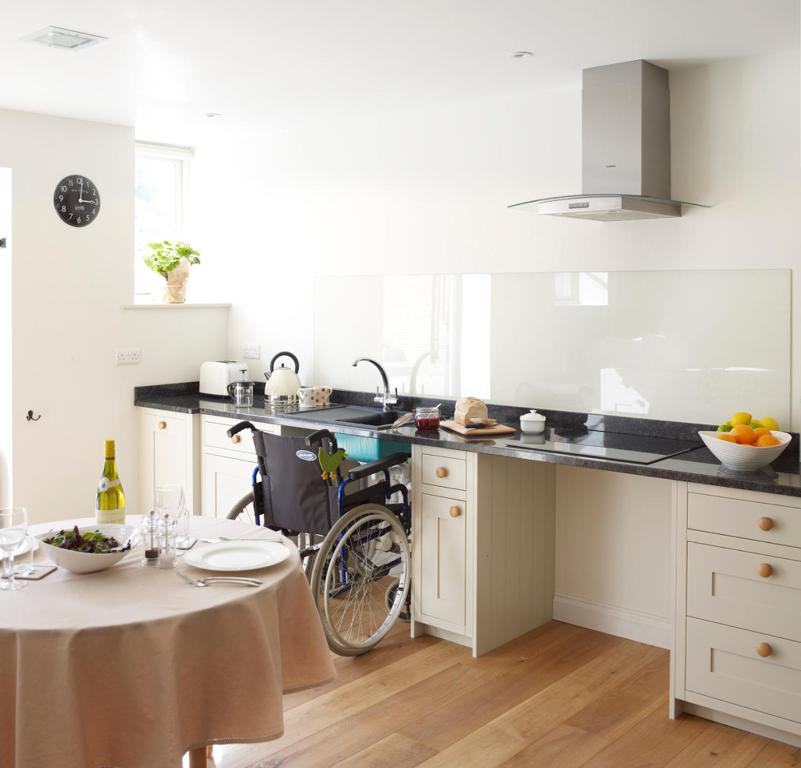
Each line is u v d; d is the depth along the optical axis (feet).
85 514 16.48
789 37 10.42
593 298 12.81
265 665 7.52
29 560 8.34
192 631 7.16
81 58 11.73
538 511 12.97
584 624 13.17
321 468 11.63
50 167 15.52
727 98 11.45
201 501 16.14
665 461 10.51
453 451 11.96
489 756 9.49
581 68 11.91
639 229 12.28
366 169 15.46
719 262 11.61
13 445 15.49
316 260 16.43
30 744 6.70
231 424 15.26
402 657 12.00
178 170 18.71
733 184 11.45
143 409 16.89
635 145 11.51
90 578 7.93
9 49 11.34
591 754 9.53
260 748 9.62
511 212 13.60
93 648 6.79
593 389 12.91
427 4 9.45
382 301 15.40
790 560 9.21
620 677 11.41
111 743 6.96
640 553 12.56
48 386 15.81
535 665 11.78
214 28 10.37
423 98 13.76
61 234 15.78
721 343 11.66
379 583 14.84
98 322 16.37
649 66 11.54
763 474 9.71
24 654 6.68
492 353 13.97
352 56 11.47
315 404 15.55
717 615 9.80
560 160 13.02
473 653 12.05
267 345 17.53
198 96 13.88
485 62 11.66
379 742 9.77
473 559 11.88
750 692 9.64
